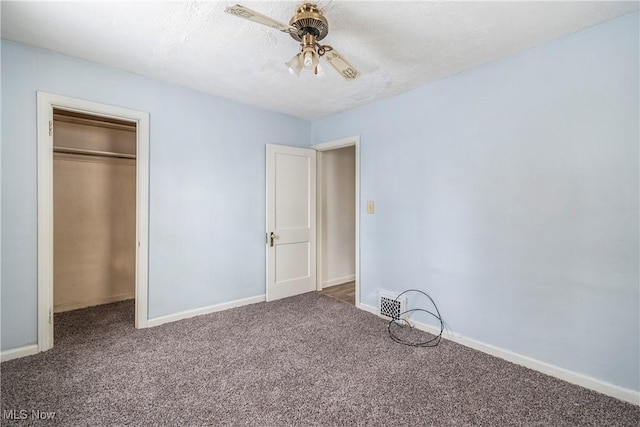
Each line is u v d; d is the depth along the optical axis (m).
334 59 1.79
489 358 2.32
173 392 1.86
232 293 3.39
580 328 1.96
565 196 2.01
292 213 3.86
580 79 1.94
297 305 3.52
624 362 1.81
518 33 1.96
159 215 2.85
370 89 2.93
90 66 2.45
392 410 1.73
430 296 2.79
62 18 1.84
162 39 2.08
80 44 2.16
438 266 2.73
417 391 1.90
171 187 2.91
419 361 2.27
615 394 1.83
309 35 1.63
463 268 2.55
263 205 3.64
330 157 4.39
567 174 2.00
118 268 3.66
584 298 1.94
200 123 3.08
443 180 2.68
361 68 2.47
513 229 2.25
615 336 1.84
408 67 2.46
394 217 3.09
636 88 1.75
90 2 1.69
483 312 2.43
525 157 2.18
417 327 2.88
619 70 1.80
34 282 2.27
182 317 3.03
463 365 2.21
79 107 2.40
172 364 2.18
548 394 1.87
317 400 1.81
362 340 2.62
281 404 1.77
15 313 2.21
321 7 1.69
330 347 2.48
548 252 2.09
